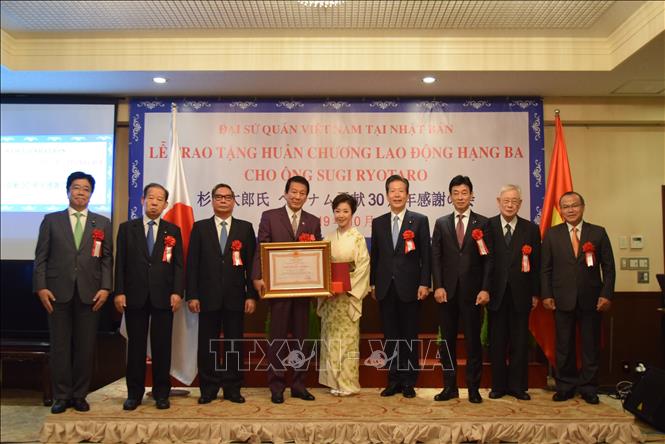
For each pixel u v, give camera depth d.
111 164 5.21
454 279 3.84
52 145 5.25
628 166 5.43
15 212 5.21
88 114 5.27
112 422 3.44
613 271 3.90
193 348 4.20
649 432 3.67
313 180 5.19
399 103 5.23
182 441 3.39
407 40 4.59
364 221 5.16
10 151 5.26
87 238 3.77
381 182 5.18
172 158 4.54
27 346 4.48
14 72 4.69
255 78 4.79
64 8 4.16
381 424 3.40
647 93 5.20
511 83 4.91
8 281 4.93
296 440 3.37
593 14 4.20
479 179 5.18
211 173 5.19
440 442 3.37
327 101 5.23
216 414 3.50
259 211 5.17
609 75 4.70
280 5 4.09
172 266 3.84
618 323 5.21
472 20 4.31
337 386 3.93
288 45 4.62
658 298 5.24
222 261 3.80
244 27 4.46
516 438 3.40
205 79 4.83
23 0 4.04
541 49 4.59
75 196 3.78
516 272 3.90
